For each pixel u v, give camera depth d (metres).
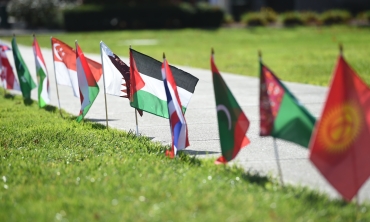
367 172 6.35
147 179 7.39
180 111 8.50
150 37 40.66
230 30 46.12
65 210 6.36
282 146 9.47
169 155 8.66
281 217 5.94
